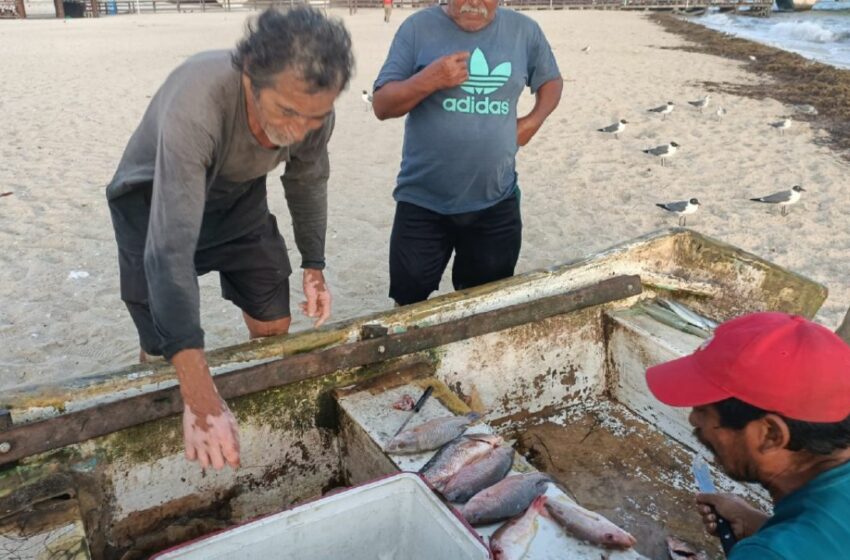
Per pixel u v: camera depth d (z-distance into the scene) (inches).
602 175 347.9
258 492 105.8
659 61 708.7
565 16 1321.4
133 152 96.4
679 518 110.7
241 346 104.1
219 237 112.3
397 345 110.1
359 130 429.1
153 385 96.1
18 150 380.5
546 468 120.3
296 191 104.1
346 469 108.3
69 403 91.9
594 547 78.6
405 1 1658.5
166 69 647.1
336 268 240.5
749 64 678.5
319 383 105.6
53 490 86.2
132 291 104.3
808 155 380.8
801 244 268.8
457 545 74.2
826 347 63.2
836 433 61.5
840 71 609.0
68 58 724.0
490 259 148.9
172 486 98.4
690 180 341.7
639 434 128.7
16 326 203.6
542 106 151.6
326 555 79.6
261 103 75.4
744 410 63.9
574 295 127.4
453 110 134.6
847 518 59.9
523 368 127.3
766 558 59.1
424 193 141.2
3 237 263.3
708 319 134.7
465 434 96.1
